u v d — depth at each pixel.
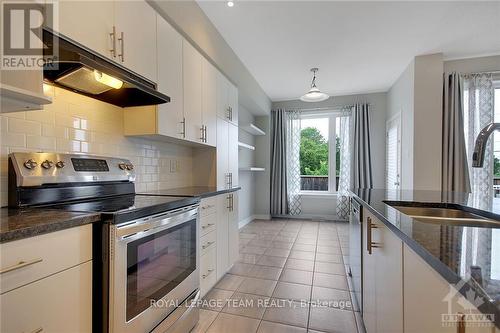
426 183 3.52
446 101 3.57
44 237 0.87
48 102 1.12
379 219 1.24
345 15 2.56
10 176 1.24
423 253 0.69
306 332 1.74
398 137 4.29
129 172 1.92
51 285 0.89
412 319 0.85
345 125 5.24
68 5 1.27
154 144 2.34
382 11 2.50
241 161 4.90
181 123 2.18
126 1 1.62
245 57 3.50
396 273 1.01
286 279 2.55
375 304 1.38
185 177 2.81
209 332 1.74
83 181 1.54
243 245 3.65
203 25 2.52
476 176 3.51
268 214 5.56
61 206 1.32
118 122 1.94
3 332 0.76
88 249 1.05
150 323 1.34
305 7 2.44
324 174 5.62
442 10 2.48
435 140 3.50
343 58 3.56
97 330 1.10
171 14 2.03
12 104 1.11
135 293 1.24
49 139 1.46
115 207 1.29
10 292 0.77
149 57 1.80
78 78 1.44
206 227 2.16
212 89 2.76
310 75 4.18
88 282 1.04
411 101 3.66
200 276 2.04
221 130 2.99
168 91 2.01
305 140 5.70
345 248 3.52
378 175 5.11
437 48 3.29
